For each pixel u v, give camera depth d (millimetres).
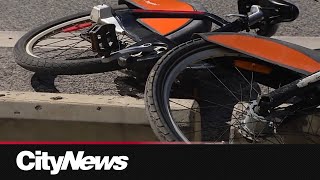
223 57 3232
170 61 2934
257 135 2820
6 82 4211
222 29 3693
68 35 4719
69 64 3629
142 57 3365
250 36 3256
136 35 3641
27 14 5711
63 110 3232
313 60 3051
